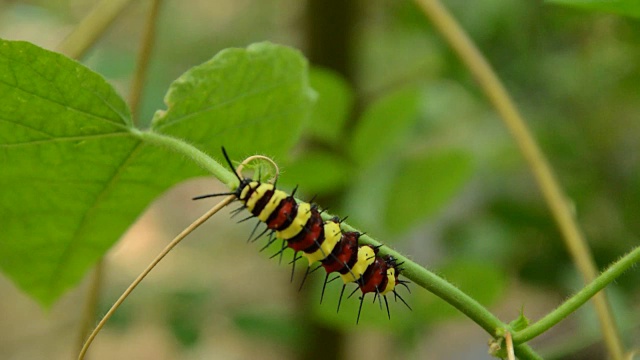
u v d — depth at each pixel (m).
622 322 0.35
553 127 0.44
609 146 0.45
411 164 0.36
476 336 0.59
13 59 0.26
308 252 0.27
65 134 0.28
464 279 0.34
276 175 0.27
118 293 0.41
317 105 0.34
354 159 0.35
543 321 0.26
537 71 0.43
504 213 0.44
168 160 0.29
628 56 0.44
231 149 0.29
